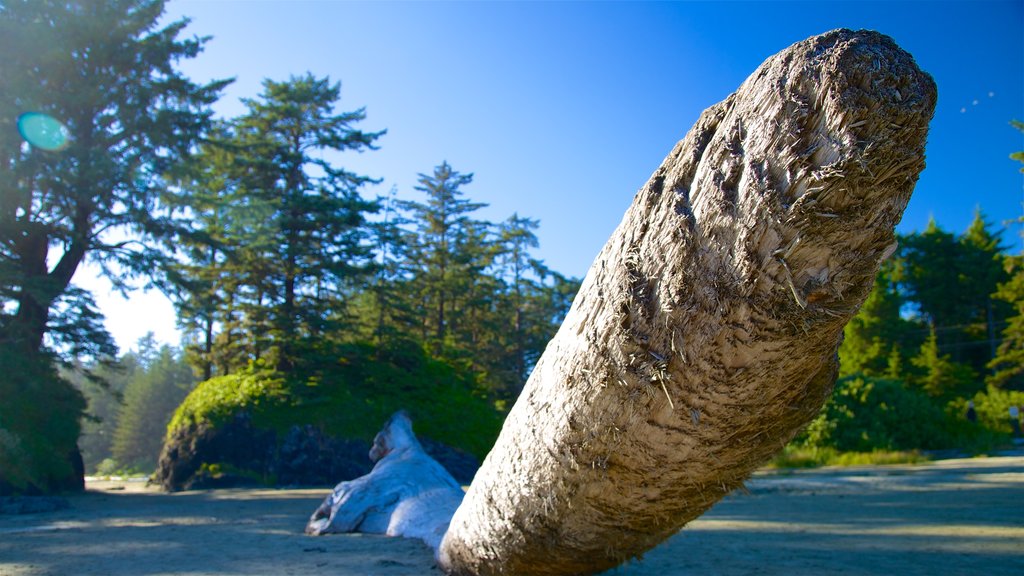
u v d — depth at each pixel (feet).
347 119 94.17
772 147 7.40
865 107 6.88
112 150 64.85
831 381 9.52
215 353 88.69
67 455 58.23
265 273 84.23
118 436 187.11
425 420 75.61
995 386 138.62
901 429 76.48
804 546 20.90
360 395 76.74
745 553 19.79
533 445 10.91
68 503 43.78
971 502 31.42
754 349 8.02
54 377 59.67
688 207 8.23
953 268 166.20
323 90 92.58
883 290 153.28
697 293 8.10
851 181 7.01
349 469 68.59
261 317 80.94
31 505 40.47
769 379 8.37
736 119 7.86
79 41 61.98
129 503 47.21
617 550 11.87
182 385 201.36
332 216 83.87
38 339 59.11
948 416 82.74
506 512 12.26
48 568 18.95
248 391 71.72
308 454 68.59
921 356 143.84
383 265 91.50
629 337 8.74
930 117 7.14
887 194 7.22
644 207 8.84
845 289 7.69
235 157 84.99
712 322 8.07
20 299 59.41
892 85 6.97
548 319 174.29
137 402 188.34
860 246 7.43
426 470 29.50
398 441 32.86
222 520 34.04
